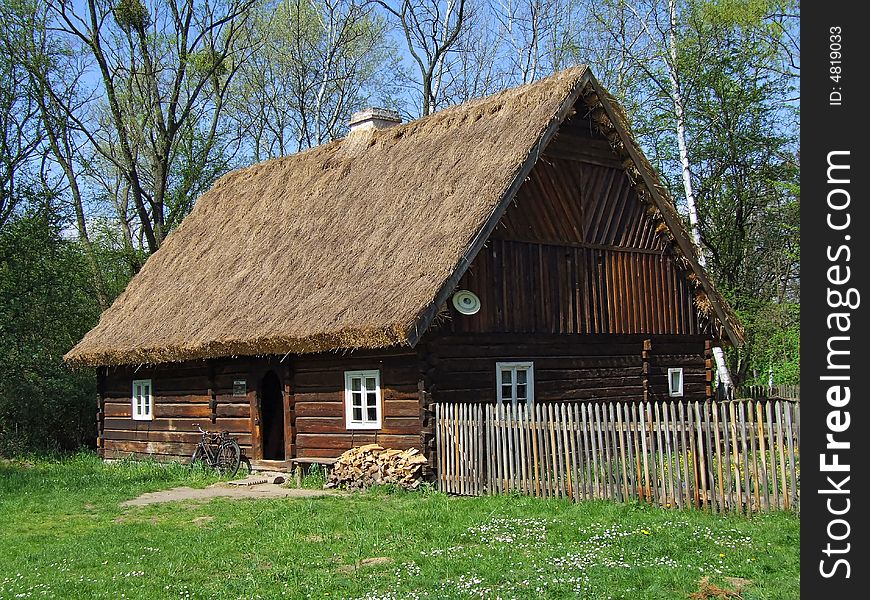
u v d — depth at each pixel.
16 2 31.78
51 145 33.88
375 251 19.03
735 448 12.92
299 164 25.59
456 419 16.78
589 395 20.22
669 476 13.60
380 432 18.27
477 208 17.67
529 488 15.37
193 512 15.92
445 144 20.62
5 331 28.75
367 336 16.72
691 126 34.88
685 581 9.90
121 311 26.23
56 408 28.62
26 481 20.72
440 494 16.36
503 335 18.84
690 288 22.53
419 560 11.35
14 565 12.16
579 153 20.48
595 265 20.58
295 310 19.12
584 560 10.81
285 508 15.52
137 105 36.31
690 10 33.06
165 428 24.17
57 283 29.94
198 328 21.58
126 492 18.80
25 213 30.14
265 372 21.22
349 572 11.09
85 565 12.05
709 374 22.75
